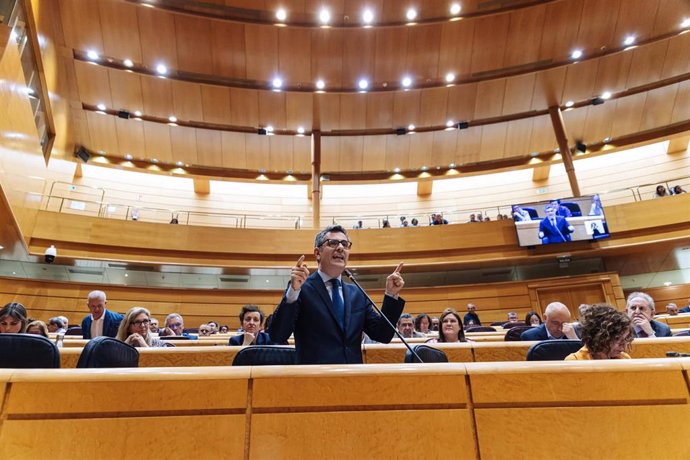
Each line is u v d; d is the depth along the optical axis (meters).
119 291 7.68
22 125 5.38
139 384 0.93
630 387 0.97
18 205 5.57
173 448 0.89
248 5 7.41
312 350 1.37
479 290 8.36
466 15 7.64
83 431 0.89
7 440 0.87
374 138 9.82
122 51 7.83
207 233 8.21
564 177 10.51
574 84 8.73
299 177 10.40
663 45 8.08
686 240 7.36
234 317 8.07
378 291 8.47
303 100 8.99
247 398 0.95
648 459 0.91
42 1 6.14
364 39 8.04
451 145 9.91
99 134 9.15
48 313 7.14
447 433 0.94
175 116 9.05
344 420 0.94
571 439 0.93
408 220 10.21
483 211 9.84
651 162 9.97
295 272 1.37
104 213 8.59
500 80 8.69
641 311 2.59
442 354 1.61
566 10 7.62
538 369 0.99
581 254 7.95
